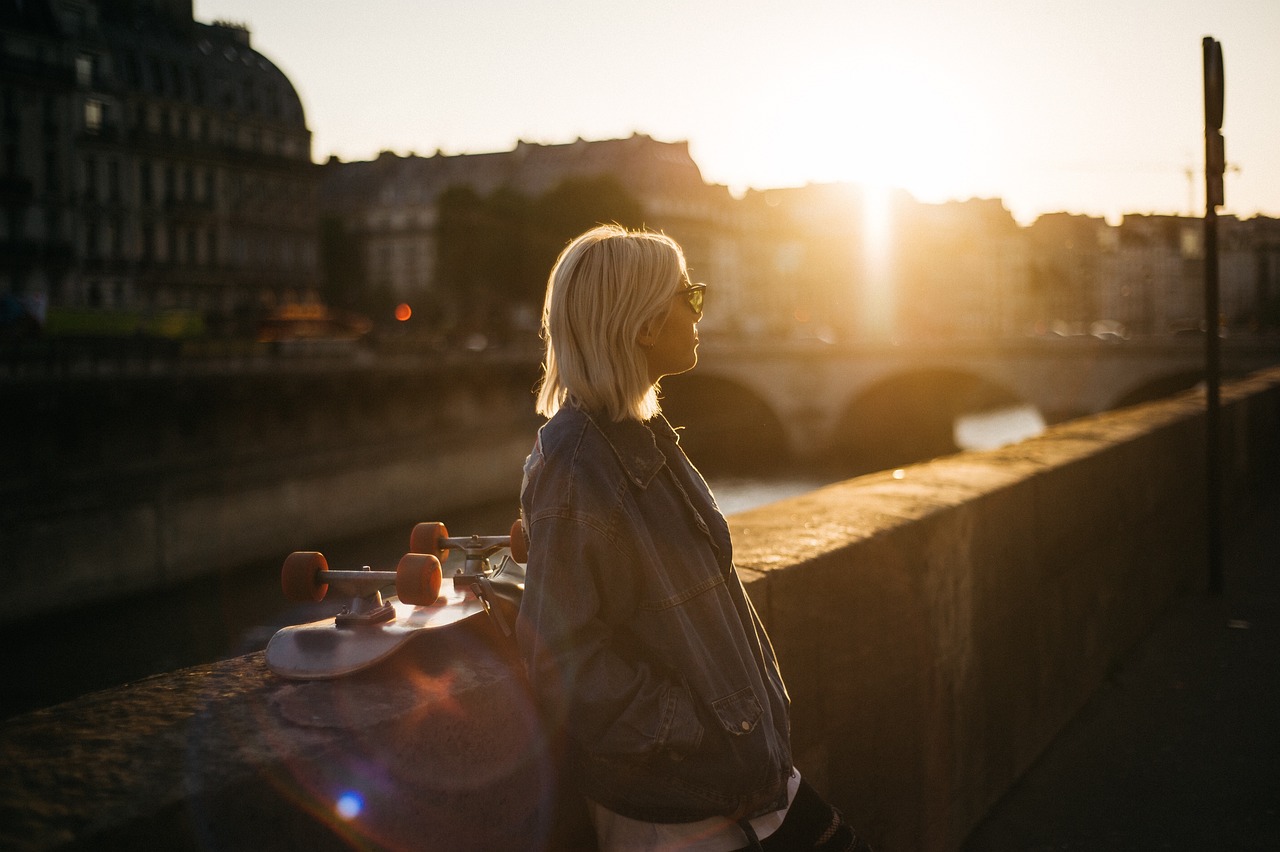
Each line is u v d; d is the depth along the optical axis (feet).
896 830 10.11
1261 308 364.79
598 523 5.06
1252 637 19.01
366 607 5.39
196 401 117.70
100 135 184.75
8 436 97.40
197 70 207.41
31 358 107.65
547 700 5.05
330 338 162.71
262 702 4.86
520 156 349.41
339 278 307.58
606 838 5.59
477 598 5.78
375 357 154.81
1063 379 179.52
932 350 187.62
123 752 4.28
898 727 10.07
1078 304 501.15
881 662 9.73
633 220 246.68
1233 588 22.93
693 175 358.02
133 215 193.06
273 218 225.97
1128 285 517.14
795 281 416.05
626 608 5.16
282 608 95.71
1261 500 34.06
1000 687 12.69
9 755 4.25
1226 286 382.22
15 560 86.84
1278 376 40.65
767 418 200.03
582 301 5.39
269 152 225.15
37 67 163.02
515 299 250.37
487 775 5.23
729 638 5.37
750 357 194.18
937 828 10.97
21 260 163.12
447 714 4.99
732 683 5.32
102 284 186.60
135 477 101.40
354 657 5.09
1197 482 24.16
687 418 212.64
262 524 112.57
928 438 215.51
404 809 4.75
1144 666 17.69
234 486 109.09
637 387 5.38
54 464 101.91
